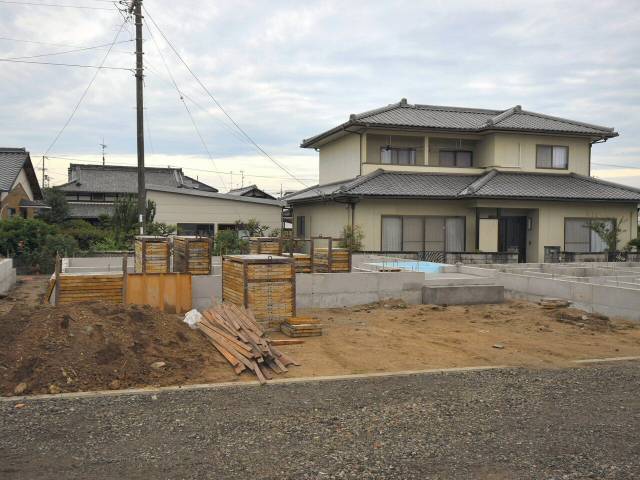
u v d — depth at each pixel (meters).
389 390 6.38
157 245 11.59
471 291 12.71
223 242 20.84
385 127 22.12
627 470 4.35
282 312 9.55
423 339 9.02
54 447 4.62
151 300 10.20
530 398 6.13
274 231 25.34
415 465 4.41
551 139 24.23
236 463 4.38
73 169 42.16
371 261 17.64
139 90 19.31
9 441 4.73
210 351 7.55
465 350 8.36
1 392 5.91
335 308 11.77
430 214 22.11
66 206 33.72
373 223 21.52
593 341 9.09
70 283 9.48
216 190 46.62
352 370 7.22
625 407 5.86
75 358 6.49
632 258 22.67
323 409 5.70
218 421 5.30
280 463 4.40
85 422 5.19
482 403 5.94
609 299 11.28
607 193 23.02
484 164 24.11
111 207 38.19
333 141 25.81
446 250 22.33
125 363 6.66
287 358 7.41
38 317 7.18
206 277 10.95
